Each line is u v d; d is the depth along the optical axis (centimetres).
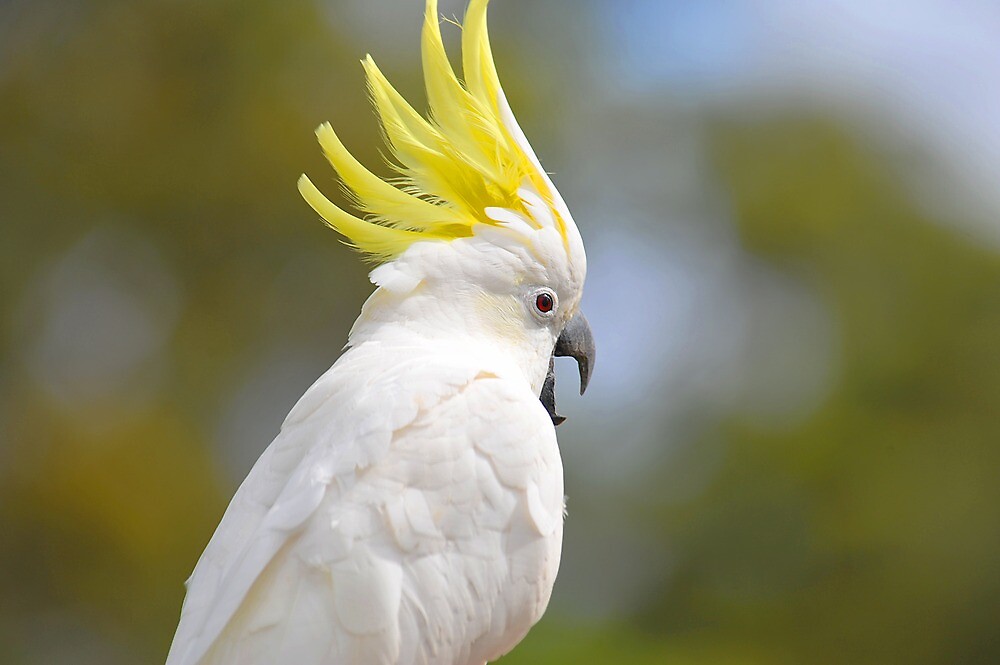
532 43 2009
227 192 1666
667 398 2194
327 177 1652
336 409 492
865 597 2097
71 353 1627
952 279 2350
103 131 1669
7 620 1548
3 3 1664
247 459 1638
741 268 2319
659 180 2284
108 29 1677
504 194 557
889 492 2164
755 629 2058
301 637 427
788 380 2252
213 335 1669
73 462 1567
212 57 1684
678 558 2078
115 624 1573
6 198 1650
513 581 471
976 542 2148
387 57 1681
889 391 2278
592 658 1831
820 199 2333
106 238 1692
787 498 2141
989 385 2275
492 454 479
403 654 438
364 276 1652
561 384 2033
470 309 544
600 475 2078
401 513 454
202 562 480
